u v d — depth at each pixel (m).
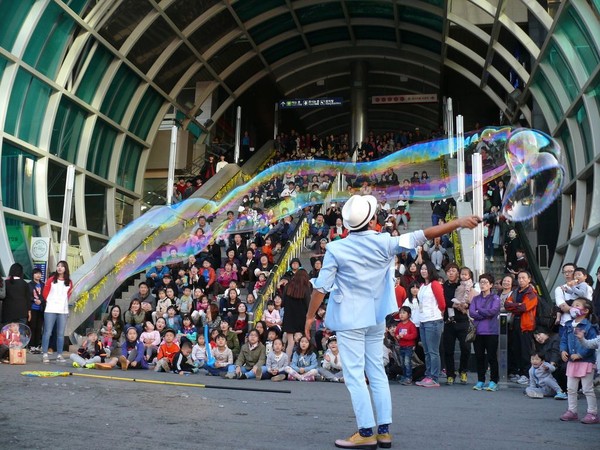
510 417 5.52
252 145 33.78
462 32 23.89
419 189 18.62
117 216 21.67
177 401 5.63
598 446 4.06
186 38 21.73
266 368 9.27
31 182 16.44
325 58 29.84
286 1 23.88
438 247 14.93
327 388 8.05
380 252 3.94
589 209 15.47
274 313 11.56
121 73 20.22
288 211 19.12
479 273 12.18
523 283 9.09
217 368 9.72
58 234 17.48
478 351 8.30
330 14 25.92
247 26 24.36
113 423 4.27
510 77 22.69
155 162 24.45
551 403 6.92
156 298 13.40
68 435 3.76
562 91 16.42
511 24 17.86
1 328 10.64
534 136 7.89
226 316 12.05
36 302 12.09
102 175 20.47
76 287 13.64
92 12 17.27
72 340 12.92
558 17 14.34
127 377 8.33
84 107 18.52
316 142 30.92
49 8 15.82
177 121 24.98
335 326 3.96
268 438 3.95
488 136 9.57
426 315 8.68
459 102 29.91
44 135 16.75
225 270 14.61
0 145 14.94
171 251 16.94
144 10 19.20
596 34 13.13
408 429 4.56
